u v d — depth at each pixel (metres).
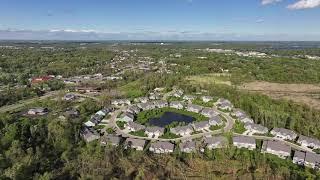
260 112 163.62
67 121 139.62
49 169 102.06
